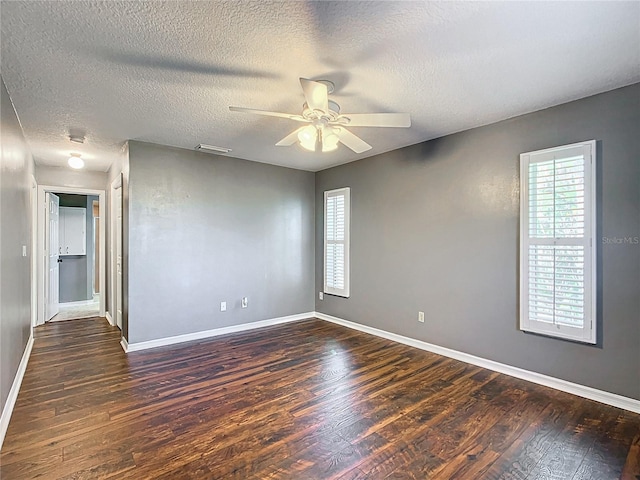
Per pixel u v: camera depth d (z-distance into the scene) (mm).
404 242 4102
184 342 4141
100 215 5500
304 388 2863
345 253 4902
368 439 2137
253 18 1714
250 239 4797
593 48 1994
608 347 2557
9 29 1779
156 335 3980
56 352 3773
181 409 2508
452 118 3131
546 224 2854
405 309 4090
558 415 2414
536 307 2920
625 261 2486
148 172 3928
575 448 2045
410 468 1870
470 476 1810
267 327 4867
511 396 2707
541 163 2887
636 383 2441
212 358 3576
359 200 4703
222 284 4520
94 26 1771
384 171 4352
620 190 2506
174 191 4117
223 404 2584
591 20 1734
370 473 1831
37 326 4906
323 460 1936
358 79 2379
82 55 2047
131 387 2877
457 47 1987
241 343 4102
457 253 3555
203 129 3422
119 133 3539
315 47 1981
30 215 3957
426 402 2615
